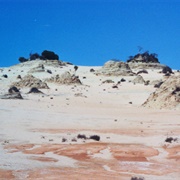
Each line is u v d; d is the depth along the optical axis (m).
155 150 22.95
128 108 53.16
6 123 34.00
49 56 145.25
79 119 39.38
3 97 58.78
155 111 48.31
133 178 15.66
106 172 17.23
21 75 108.00
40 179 15.51
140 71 118.06
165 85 54.88
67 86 85.94
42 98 63.75
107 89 82.88
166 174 17.20
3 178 15.34
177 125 35.62
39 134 28.86
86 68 132.00
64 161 19.48
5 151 21.61
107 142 25.91
